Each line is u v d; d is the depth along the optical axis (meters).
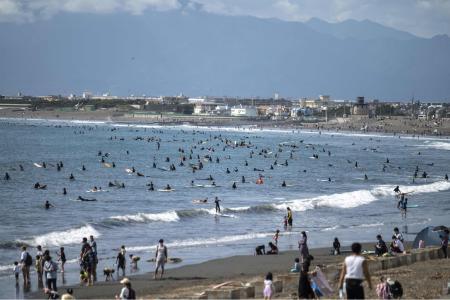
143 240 126.69
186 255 110.25
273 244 113.69
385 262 85.25
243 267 97.81
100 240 126.06
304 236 99.94
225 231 139.50
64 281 88.56
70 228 139.88
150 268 98.25
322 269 75.88
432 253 96.88
